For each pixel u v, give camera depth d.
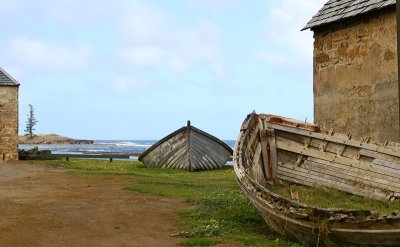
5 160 32.16
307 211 8.24
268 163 14.28
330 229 8.02
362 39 14.46
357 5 14.67
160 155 27.92
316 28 16.12
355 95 14.70
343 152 13.94
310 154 14.30
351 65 14.85
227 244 9.06
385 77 13.66
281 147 14.41
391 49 13.45
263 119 14.37
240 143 11.93
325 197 12.77
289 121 14.41
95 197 14.64
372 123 14.11
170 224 10.90
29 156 35.09
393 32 13.38
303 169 14.32
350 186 13.54
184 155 27.00
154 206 13.07
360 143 13.59
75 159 35.25
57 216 11.68
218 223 10.73
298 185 14.15
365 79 14.34
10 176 21.14
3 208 12.73
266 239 9.38
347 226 7.81
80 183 18.28
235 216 11.37
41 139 149.00
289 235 9.13
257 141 13.91
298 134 14.38
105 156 46.25
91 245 9.03
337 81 15.38
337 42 15.39
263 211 9.37
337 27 15.36
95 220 11.25
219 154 28.30
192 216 11.63
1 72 33.84
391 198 12.66
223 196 14.28
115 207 12.91
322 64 15.98
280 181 14.25
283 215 8.69
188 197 14.54
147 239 9.52
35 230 10.17
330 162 14.02
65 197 14.66
